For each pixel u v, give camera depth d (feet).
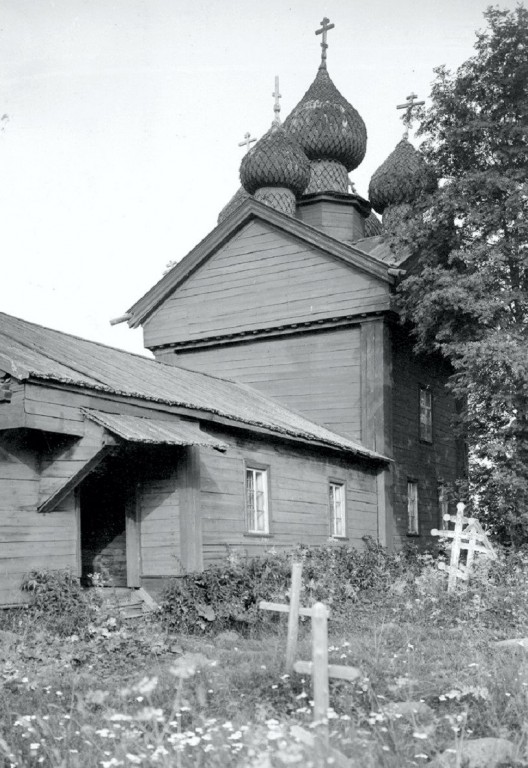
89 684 28.22
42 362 42.91
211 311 79.92
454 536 53.72
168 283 82.07
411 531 74.90
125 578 49.08
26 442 41.81
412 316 65.98
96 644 34.30
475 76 65.57
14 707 25.34
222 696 25.80
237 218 78.02
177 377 60.49
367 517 70.18
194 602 43.34
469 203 63.36
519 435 63.52
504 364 59.52
